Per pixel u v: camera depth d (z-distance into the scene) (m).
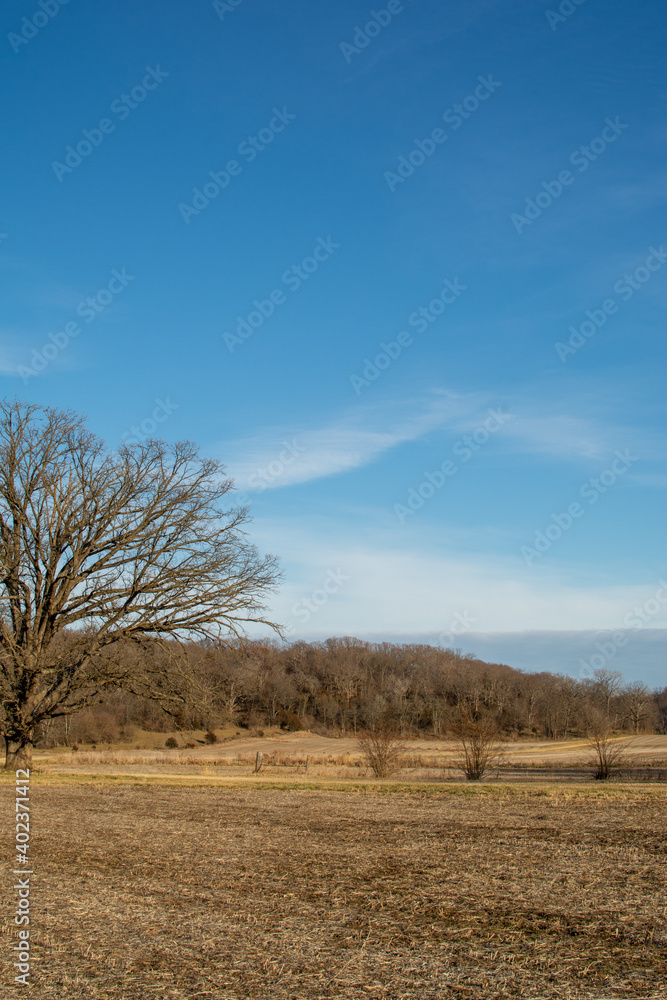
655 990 6.48
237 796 23.08
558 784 25.41
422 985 6.69
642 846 13.57
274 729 83.06
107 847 14.05
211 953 7.66
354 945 7.86
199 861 12.61
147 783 26.77
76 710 29.31
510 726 97.81
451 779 29.02
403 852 13.31
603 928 8.33
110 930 8.50
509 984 6.68
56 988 6.71
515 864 12.05
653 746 57.53
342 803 21.11
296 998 6.43
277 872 11.65
